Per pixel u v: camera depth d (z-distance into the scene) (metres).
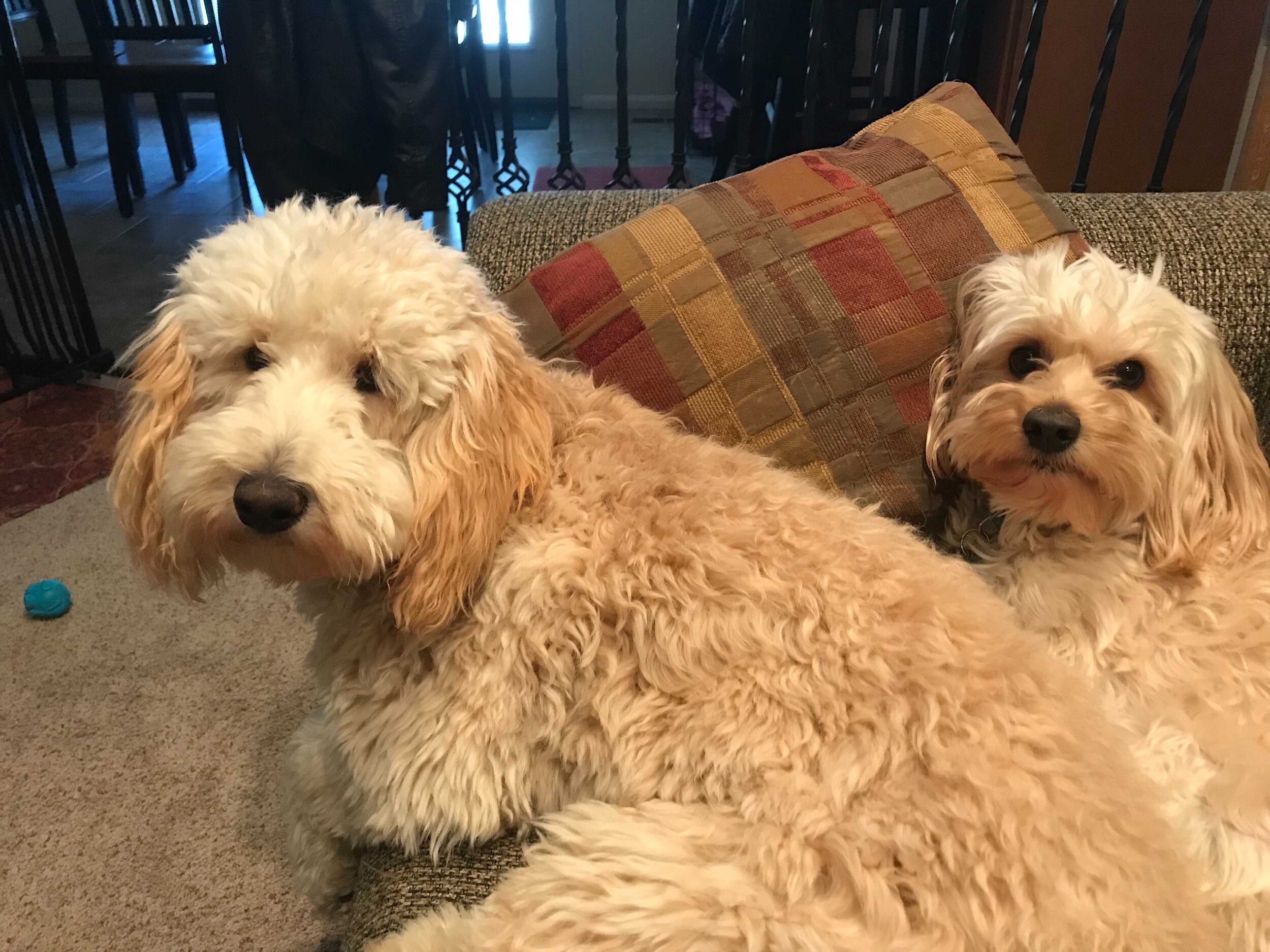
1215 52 2.13
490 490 0.79
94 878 1.35
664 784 0.75
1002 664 0.77
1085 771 0.70
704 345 1.10
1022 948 0.62
